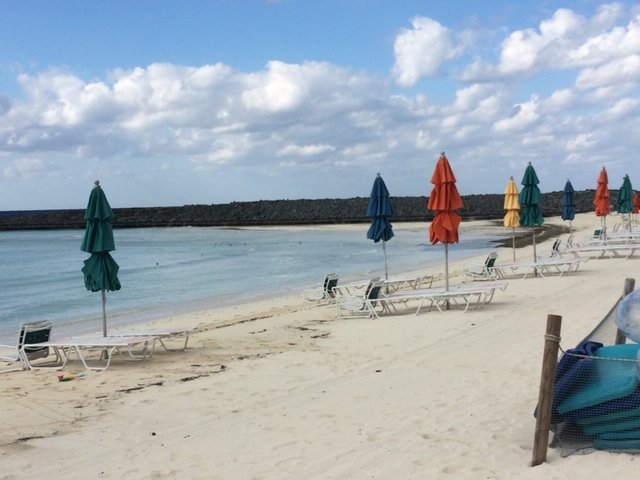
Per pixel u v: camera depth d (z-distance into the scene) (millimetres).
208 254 34625
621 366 4211
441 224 11844
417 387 6391
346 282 19266
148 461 4656
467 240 38469
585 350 4547
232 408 6016
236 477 4242
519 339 8445
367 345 8859
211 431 5332
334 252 33312
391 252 31766
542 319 9820
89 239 8641
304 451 4699
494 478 3918
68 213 110750
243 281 21297
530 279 15898
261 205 103250
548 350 4074
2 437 5352
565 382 4309
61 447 5062
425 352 8109
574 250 20656
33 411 6164
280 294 17766
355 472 4215
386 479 4055
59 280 23328
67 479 4363
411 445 4668
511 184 18375
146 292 19141
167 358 8625
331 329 10617
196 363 8203
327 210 95188
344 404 5934
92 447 5039
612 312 5379
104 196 8711
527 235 40125
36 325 8539
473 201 96562
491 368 6973
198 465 4516
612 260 19672
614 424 4176
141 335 8648
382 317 11602
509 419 5145
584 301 11391
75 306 16719
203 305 16219
